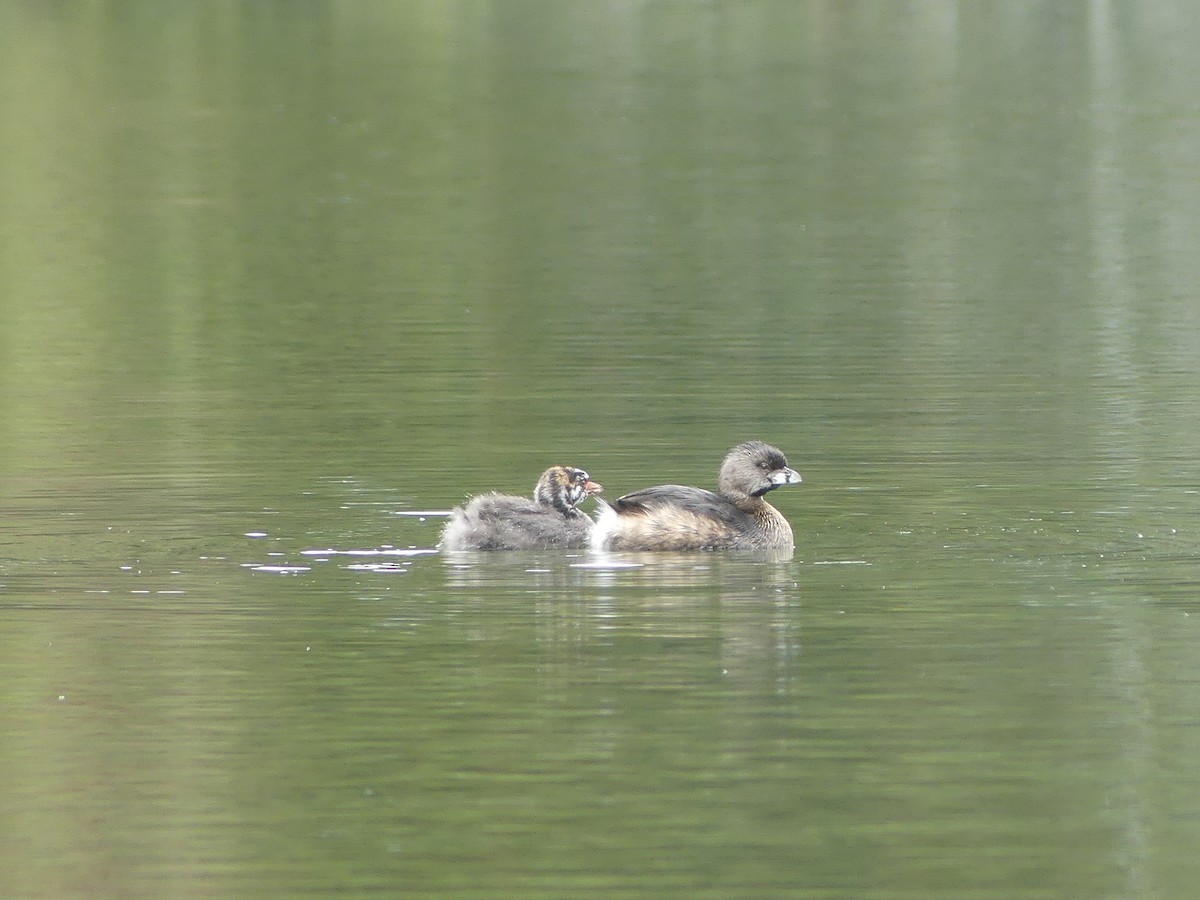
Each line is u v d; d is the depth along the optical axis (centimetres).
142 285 3741
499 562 1797
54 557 1781
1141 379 2783
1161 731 1319
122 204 4619
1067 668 1449
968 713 1356
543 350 3077
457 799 1212
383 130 5622
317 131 5594
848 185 4853
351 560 1784
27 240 4188
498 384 2795
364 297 3600
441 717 1355
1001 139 5462
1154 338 3136
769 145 5412
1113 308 3422
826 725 1334
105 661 1474
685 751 1288
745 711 1361
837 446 2334
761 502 1898
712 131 5609
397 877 1105
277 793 1221
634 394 2703
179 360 3030
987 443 2342
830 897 1077
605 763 1267
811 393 2700
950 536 1877
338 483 2123
